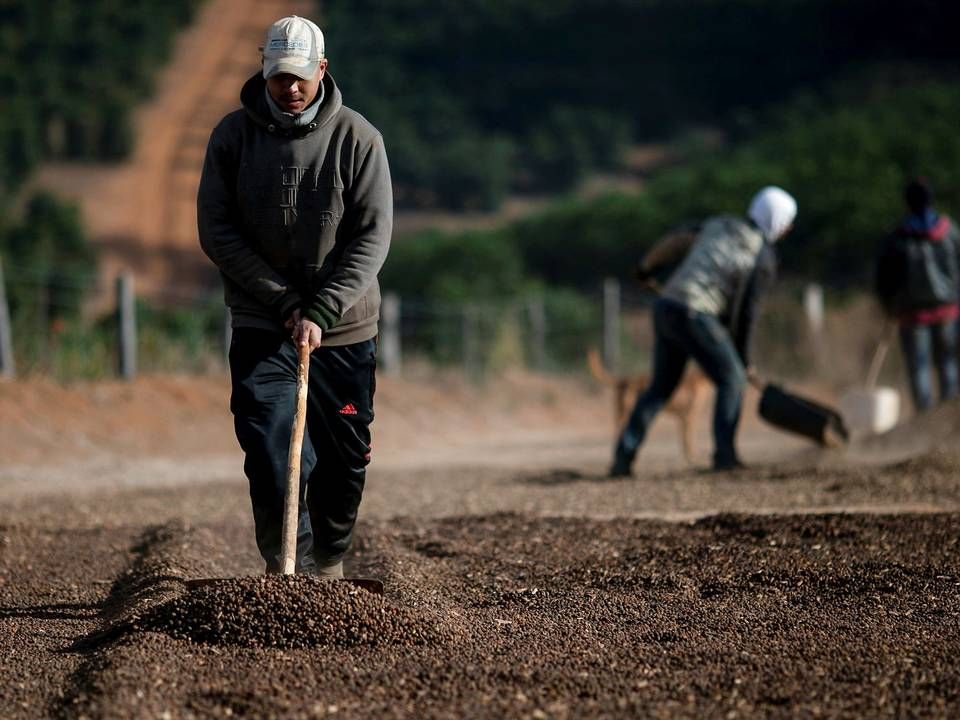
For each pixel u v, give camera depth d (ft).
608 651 30.99
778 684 27.89
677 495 60.34
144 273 386.93
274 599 31.81
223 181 35.37
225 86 628.69
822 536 44.55
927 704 26.40
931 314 89.66
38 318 124.26
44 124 517.55
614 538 46.37
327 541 37.17
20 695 28.07
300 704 26.66
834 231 200.54
